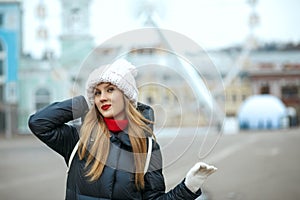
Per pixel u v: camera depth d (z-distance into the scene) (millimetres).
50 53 22953
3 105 22875
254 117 24641
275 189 8484
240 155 13680
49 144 2086
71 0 22359
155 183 2029
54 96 22656
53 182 9523
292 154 13938
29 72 22953
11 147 16547
